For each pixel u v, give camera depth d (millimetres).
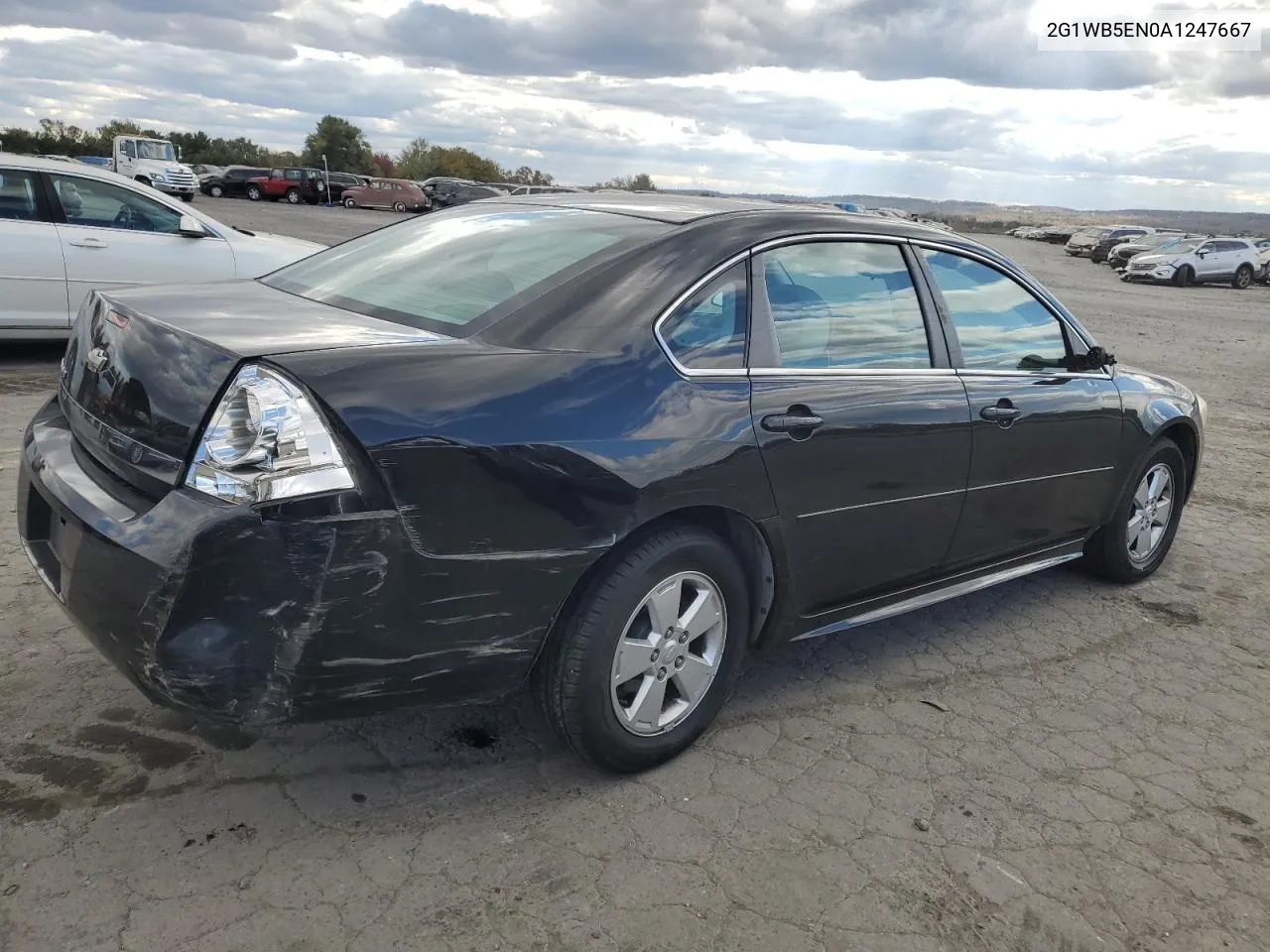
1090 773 3127
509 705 3223
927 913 2422
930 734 3289
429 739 2994
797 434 2941
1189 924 2467
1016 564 4133
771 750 3109
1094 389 4219
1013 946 2344
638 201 3441
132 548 2178
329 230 28078
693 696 2955
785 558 3037
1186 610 4602
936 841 2707
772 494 2908
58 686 3090
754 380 2908
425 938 2199
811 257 3211
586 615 2615
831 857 2602
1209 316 21047
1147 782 3096
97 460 2510
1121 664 3959
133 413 2393
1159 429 4574
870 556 3344
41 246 7418
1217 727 3496
